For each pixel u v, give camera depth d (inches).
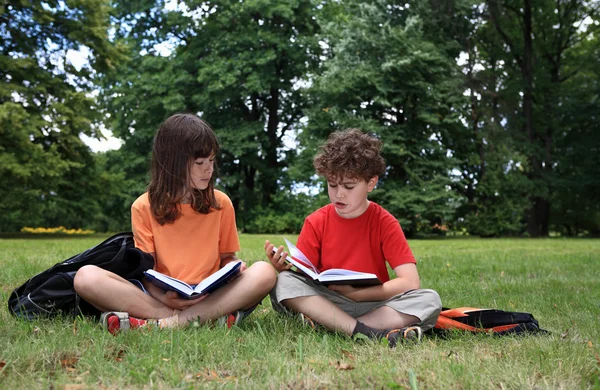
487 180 896.9
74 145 676.7
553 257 347.3
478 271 254.1
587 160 970.7
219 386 74.9
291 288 117.6
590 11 1010.7
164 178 119.3
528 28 952.9
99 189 745.6
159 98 925.8
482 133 872.3
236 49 908.0
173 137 118.9
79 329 105.3
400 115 852.6
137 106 973.8
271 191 1041.5
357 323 113.3
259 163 984.3
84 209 764.6
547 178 941.2
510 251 426.3
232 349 96.1
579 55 1039.6
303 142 895.7
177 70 945.5
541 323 132.0
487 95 884.6
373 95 818.2
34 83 665.0
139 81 936.3
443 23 863.1
